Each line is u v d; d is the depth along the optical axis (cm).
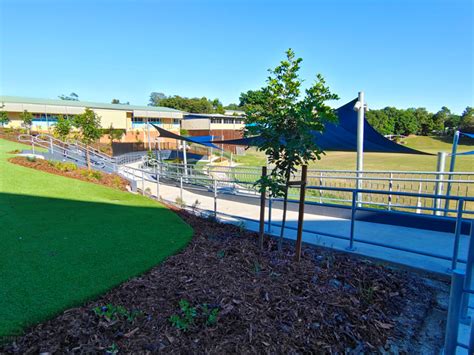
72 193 748
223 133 4256
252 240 445
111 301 267
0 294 274
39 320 236
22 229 465
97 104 3092
